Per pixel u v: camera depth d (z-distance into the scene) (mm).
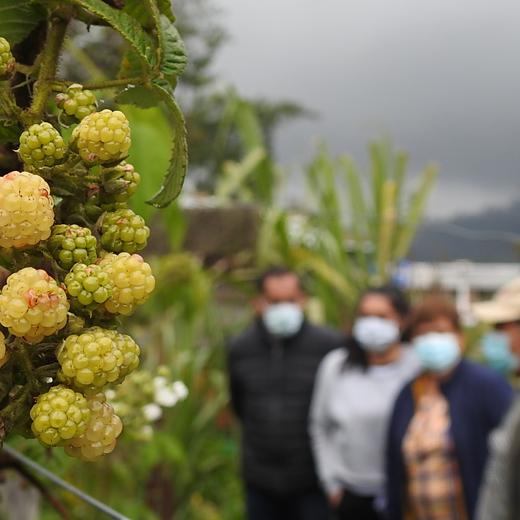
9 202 638
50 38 800
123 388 2062
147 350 5266
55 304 642
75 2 795
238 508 6102
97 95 927
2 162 792
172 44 807
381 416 4094
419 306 3607
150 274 705
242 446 4660
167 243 4926
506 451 2521
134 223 733
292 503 4543
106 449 695
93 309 695
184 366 5500
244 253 5559
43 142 708
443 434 3438
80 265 680
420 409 3527
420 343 3473
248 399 4578
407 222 6820
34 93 779
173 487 5848
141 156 1480
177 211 1860
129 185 747
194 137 10586
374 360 4164
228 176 6328
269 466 4504
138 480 4902
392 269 6789
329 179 6727
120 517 1102
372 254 6996
